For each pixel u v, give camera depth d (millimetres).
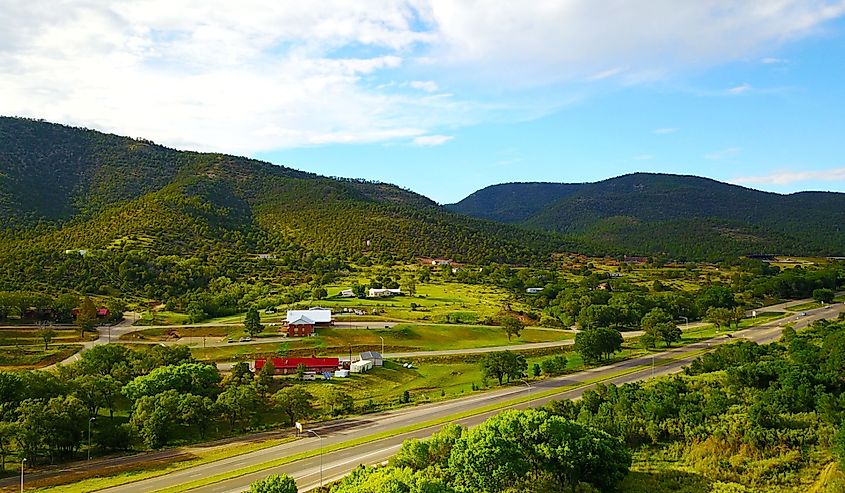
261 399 126562
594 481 76125
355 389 138125
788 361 122062
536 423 79375
